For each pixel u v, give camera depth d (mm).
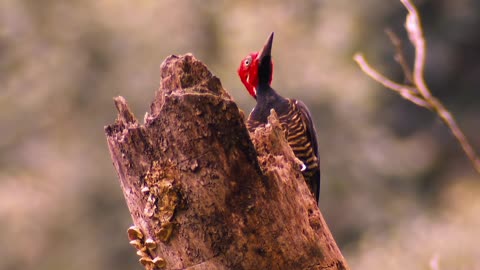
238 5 18906
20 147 19406
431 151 20281
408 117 20203
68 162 18703
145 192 5016
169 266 5012
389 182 18734
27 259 18484
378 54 19547
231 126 4895
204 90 4941
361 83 18922
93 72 18562
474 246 14062
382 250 15586
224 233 4918
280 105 6934
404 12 19547
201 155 4906
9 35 19594
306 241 5031
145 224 5047
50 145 19188
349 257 16953
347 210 18016
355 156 18250
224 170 4906
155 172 4977
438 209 18750
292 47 18703
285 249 4977
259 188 4938
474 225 15883
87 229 18156
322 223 5152
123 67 18141
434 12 20844
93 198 18297
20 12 19500
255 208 4922
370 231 17703
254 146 5020
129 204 5129
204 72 4977
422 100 5938
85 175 18391
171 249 4996
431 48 20812
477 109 21031
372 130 18766
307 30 19125
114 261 17906
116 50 18250
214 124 4891
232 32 18453
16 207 18641
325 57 18875
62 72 18922
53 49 19219
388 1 19531
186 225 4949
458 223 16234
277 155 5137
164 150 4957
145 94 17844
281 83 18219
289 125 6859
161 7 18328
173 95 4898
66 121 19000
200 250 4949
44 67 19328
